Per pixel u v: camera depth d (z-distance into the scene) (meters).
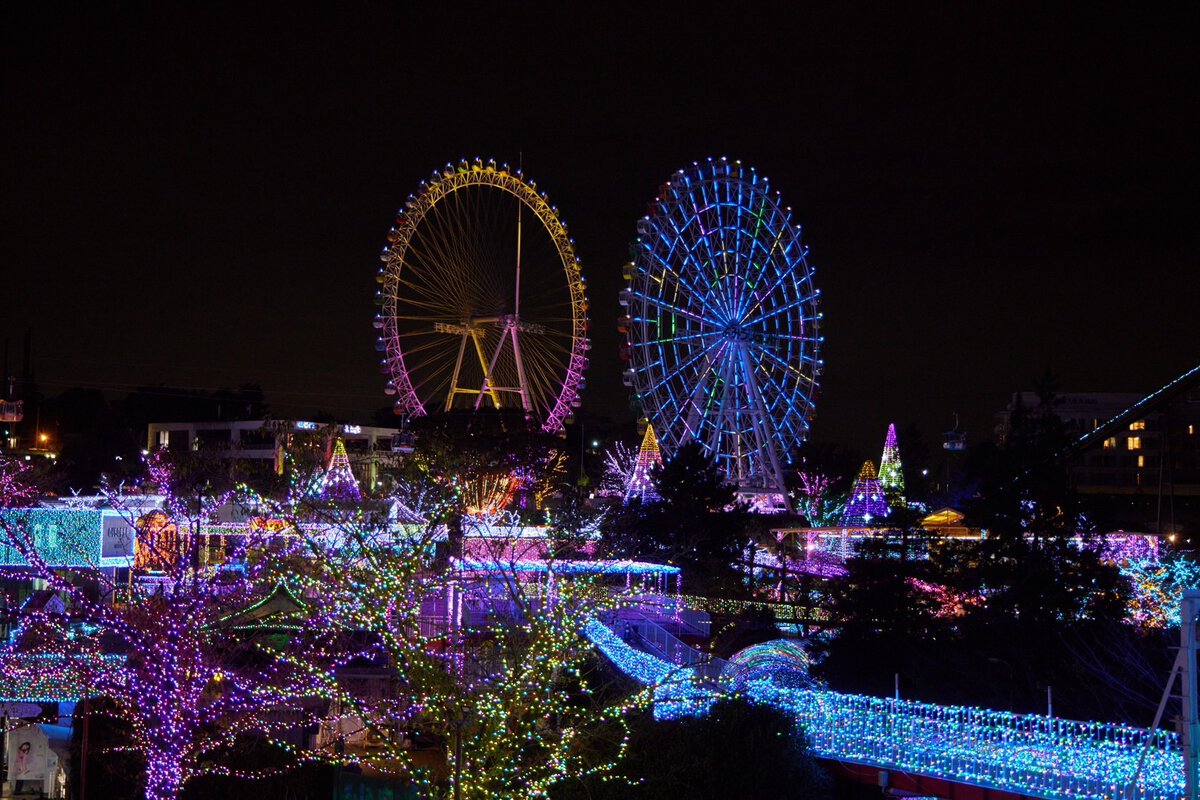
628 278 83.19
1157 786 33.22
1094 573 54.34
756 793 37.91
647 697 35.09
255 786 40.47
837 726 40.25
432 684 28.31
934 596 57.50
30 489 86.12
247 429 129.75
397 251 88.94
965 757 37.31
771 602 69.44
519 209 93.50
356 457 102.62
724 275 86.06
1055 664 48.84
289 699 40.97
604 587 43.38
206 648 40.03
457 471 82.12
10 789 48.94
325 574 33.47
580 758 33.09
